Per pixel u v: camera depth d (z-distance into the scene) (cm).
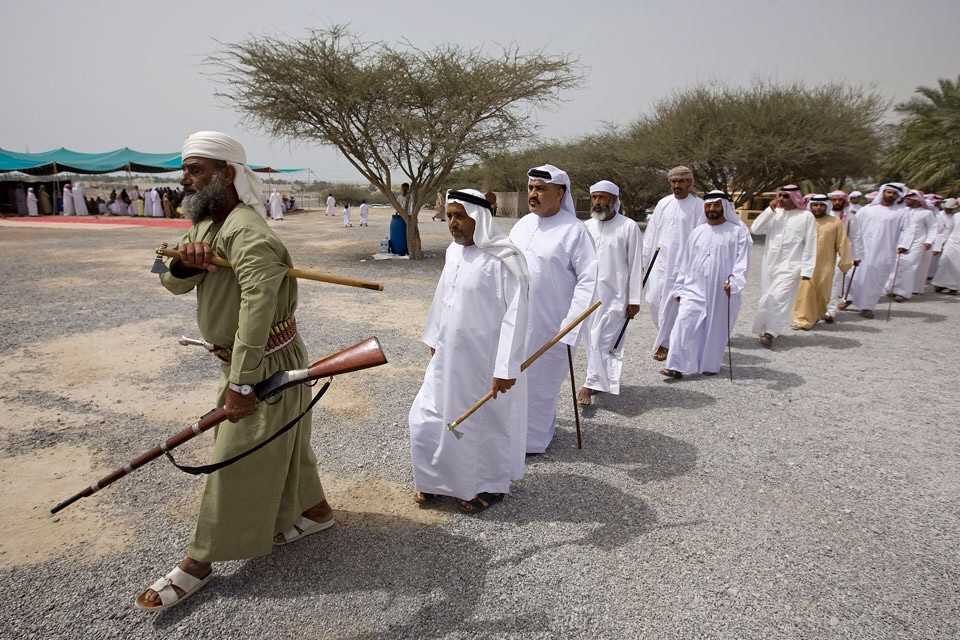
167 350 648
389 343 704
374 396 523
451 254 339
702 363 613
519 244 422
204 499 258
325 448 420
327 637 245
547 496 365
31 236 1984
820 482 393
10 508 334
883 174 2989
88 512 332
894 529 339
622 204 3447
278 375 252
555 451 432
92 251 1561
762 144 2180
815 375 630
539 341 409
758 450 439
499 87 1347
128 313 828
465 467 331
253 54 1300
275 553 298
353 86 1325
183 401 499
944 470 414
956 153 2480
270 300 234
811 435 469
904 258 1117
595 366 513
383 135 1405
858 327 893
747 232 599
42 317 790
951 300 1158
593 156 3212
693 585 285
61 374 562
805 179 2495
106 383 540
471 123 1384
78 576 278
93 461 392
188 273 259
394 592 272
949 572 301
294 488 286
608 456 424
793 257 731
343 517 333
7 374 558
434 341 339
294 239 2116
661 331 648
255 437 253
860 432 478
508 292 321
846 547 320
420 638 246
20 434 429
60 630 244
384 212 4697
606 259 507
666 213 655
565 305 413
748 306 1015
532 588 279
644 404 532
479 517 339
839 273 968
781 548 317
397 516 337
